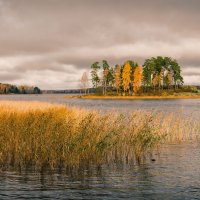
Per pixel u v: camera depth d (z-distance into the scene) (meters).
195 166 11.63
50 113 15.61
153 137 14.41
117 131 14.27
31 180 9.86
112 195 8.65
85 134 12.79
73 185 9.44
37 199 8.33
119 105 54.16
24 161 11.73
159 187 9.27
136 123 15.91
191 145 15.65
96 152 12.20
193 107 49.75
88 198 8.41
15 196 8.53
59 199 8.34
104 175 10.45
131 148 13.73
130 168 11.30
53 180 9.88
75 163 11.47
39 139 12.48
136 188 9.19
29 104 21.27
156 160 12.49
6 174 10.43
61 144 12.03
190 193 8.76
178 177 10.24
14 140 12.63
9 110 16.73
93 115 15.25
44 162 11.65
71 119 14.72
